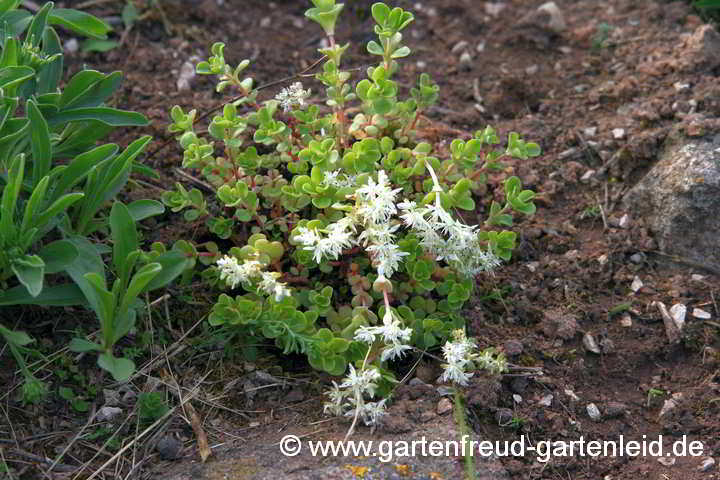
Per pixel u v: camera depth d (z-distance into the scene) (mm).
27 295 788
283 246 846
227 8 1084
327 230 794
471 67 1040
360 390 772
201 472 760
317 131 885
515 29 1069
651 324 861
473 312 855
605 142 953
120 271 801
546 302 873
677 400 824
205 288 855
